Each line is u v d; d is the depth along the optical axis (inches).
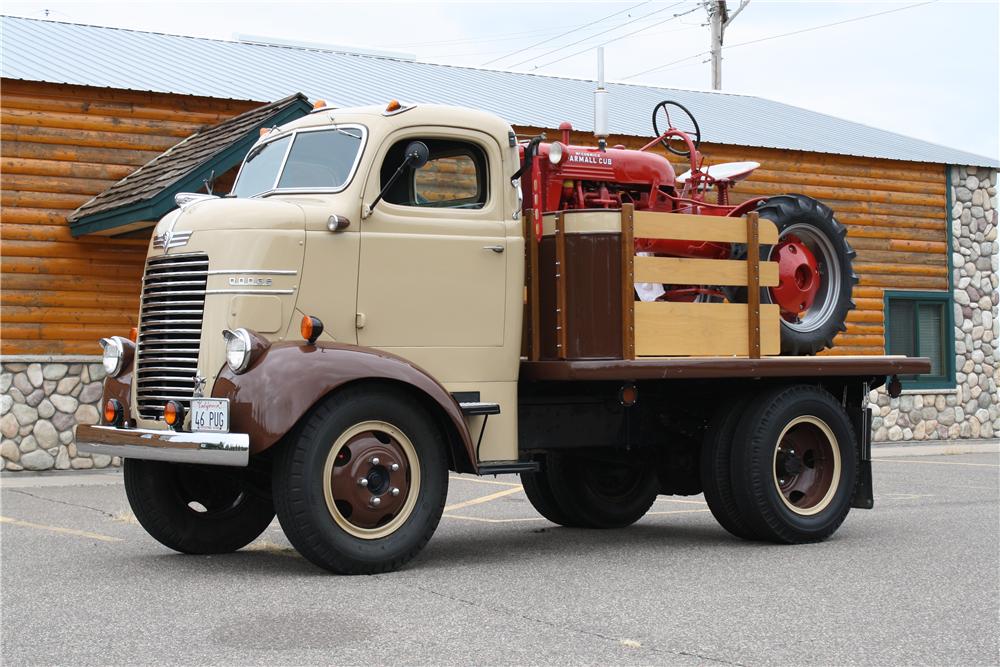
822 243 329.7
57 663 171.3
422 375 245.9
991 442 713.0
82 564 258.7
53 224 505.0
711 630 191.5
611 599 216.5
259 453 251.1
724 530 325.7
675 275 288.5
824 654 176.6
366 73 666.8
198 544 274.2
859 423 312.7
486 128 273.3
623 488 334.3
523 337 287.4
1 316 493.7
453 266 264.2
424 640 183.8
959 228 738.8
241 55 657.6
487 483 473.7
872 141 745.0
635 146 632.4
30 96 505.7
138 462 268.8
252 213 248.2
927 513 353.1
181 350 249.6
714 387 309.4
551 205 315.9
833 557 268.8
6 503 383.6
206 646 180.2
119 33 654.5
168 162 495.2
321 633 188.4
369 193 257.0
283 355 234.7
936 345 736.3
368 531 241.9
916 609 208.5
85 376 504.7
